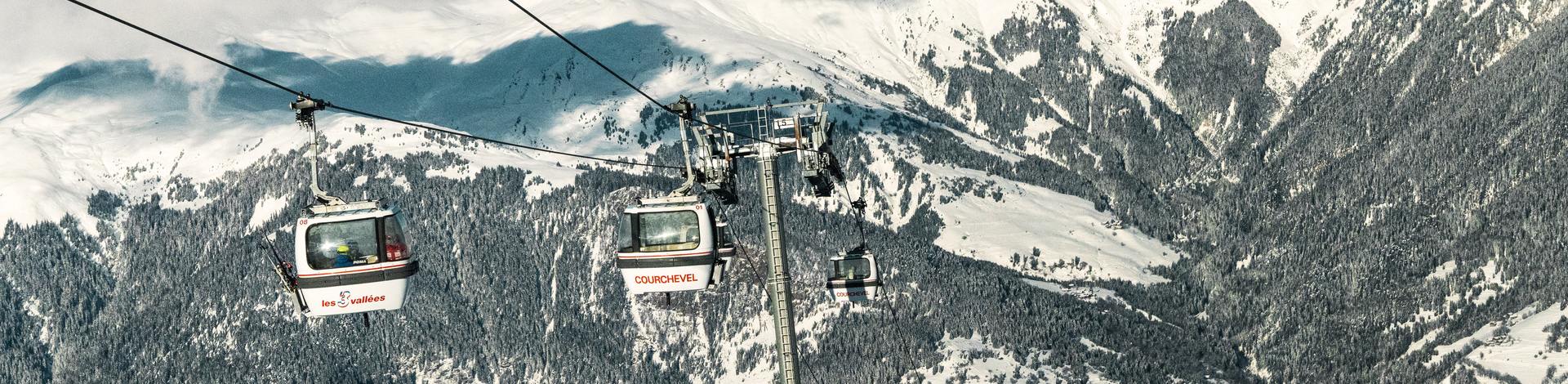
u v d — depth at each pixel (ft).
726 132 149.28
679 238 130.21
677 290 130.41
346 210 114.21
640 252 130.00
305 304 112.27
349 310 112.27
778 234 136.87
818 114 156.04
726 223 139.54
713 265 131.54
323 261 111.45
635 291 130.31
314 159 115.55
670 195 134.62
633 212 130.93
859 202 184.75
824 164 157.17
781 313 133.90
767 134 149.89
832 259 186.39
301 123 114.73
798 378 132.05
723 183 145.28
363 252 112.27
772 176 139.23
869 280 184.55
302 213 113.60
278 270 113.19
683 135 144.15
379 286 112.57
